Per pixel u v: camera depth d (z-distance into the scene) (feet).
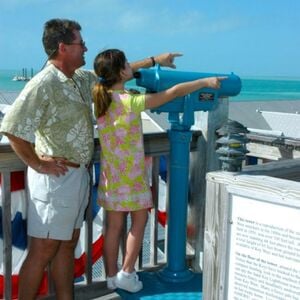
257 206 7.58
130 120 10.07
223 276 8.13
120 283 10.82
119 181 10.31
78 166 9.52
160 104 9.93
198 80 10.07
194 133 12.39
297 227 7.11
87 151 9.66
